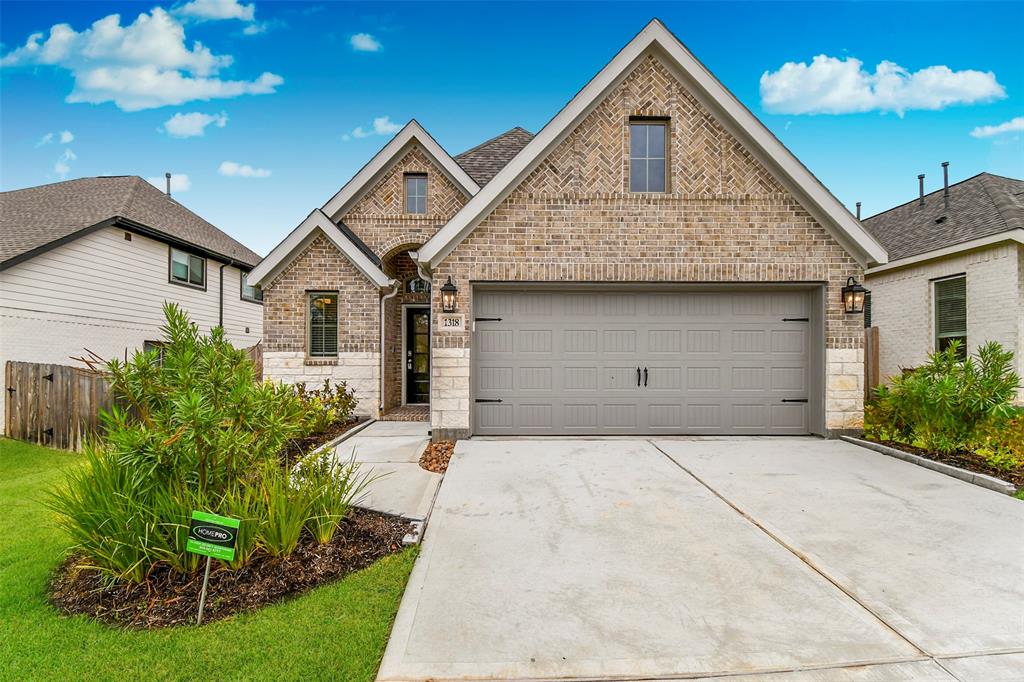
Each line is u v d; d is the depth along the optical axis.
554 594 3.20
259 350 12.62
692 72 7.53
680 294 8.00
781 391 7.99
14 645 2.73
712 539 4.03
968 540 3.98
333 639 2.75
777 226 7.67
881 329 12.64
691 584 3.31
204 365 3.83
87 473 3.68
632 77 7.72
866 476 5.76
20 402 8.61
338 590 3.27
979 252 9.91
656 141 7.84
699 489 5.30
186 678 2.46
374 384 10.60
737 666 2.51
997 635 2.76
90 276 11.73
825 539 4.02
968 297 10.20
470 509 4.75
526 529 4.27
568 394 8.01
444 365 7.69
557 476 5.80
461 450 7.04
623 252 7.66
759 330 8.00
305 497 3.83
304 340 10.65
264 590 3.22
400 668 2.49
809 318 7.99
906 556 3.71
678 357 8.00
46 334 10.62
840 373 7.68
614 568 3.55
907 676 2.45
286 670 2.50
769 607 3.04
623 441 7.61
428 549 3.88
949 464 5.99
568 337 8.00
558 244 7.66
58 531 4.34
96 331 11.89
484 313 7.98
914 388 6.54
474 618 2.93
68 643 2.75
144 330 13.39
